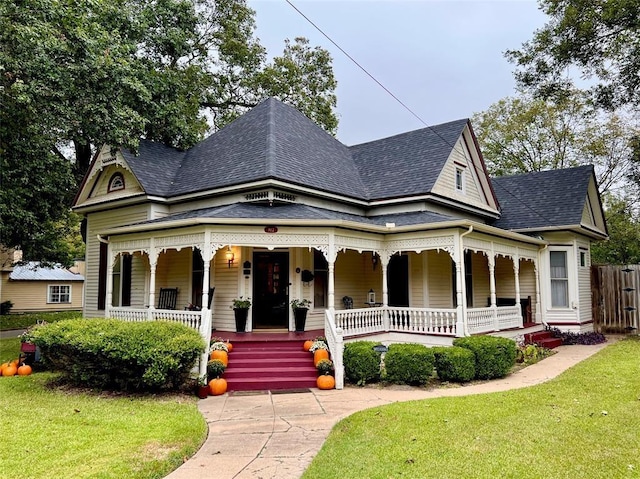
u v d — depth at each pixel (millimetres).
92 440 5625
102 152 15203
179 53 19438
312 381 9234
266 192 12117
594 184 18578
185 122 18203
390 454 5047
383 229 11828
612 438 5410
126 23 15352
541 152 30594
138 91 13891
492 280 12820
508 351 9812
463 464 4715
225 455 5305
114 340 8266
